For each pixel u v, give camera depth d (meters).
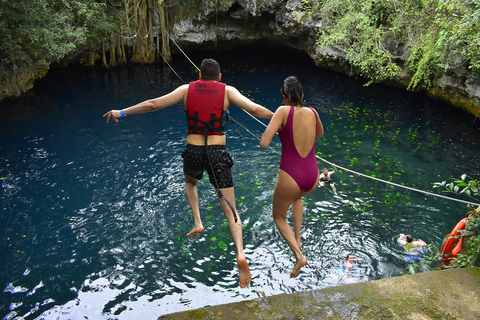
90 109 16.59
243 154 12.95
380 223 9.38
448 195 10.66
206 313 2.97
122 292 7.22
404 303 3.08
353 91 19.77
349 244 8.58
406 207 10.08
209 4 22.91
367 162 12.52
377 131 14.92
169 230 9.02
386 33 17.25
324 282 7.48
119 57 22.81
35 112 16.00
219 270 7.79
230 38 25.16
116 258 8.12
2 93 16.56
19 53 16.25
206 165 3.68
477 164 12.42
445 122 15.75
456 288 3.25
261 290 7.28
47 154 12.61
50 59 18.28
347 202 10.25
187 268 7.86
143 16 22.39
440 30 14.16
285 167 3.57
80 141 13.65
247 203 10.01
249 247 8.45
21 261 7.96
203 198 10.20
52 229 9.01
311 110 3.55
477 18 11.64
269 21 24.05
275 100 18.16
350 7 17.41
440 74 16.09
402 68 17.86
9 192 10.44
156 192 10.57
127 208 9.85
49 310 6.77
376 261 8.06
